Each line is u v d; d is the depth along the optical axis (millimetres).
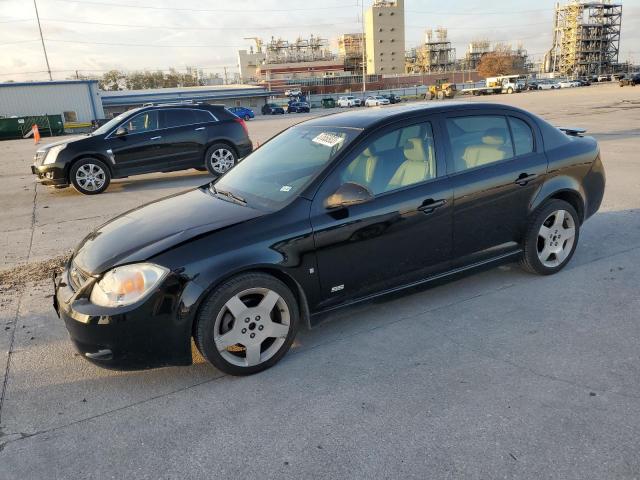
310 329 3496
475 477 2184
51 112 50562
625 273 4289
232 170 4215
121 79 120125
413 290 3660
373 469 2268
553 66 145250
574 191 4254
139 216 3584
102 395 2986
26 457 2482
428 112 3723
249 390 2951
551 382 2832
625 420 2480
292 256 3084
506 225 3955
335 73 123875
